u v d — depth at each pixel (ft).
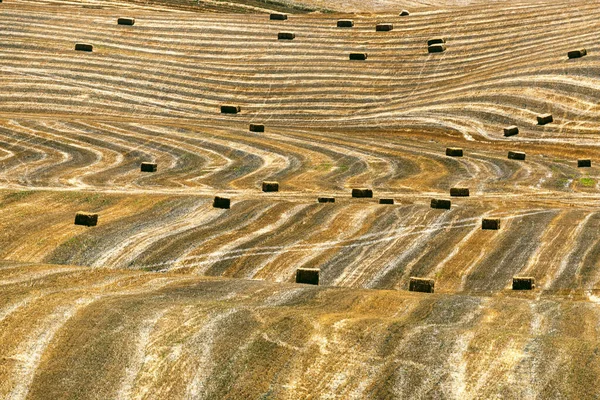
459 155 230.48
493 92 270.26
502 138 249.14
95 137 241.14
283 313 105.91
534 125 250.98
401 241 151.02
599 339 102.32
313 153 232.32
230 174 208.13
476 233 154.30
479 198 186.80
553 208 173.37
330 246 148.77
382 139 253.65
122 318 103.50
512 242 148.77
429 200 184.65
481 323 107.76
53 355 95.30
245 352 95.04
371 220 162.50
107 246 146.00
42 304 107.65
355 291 122.21
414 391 87.76
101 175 203.10
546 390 87.40
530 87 266.77
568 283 131.13
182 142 240.12
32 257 140.87
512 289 130.11
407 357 93.86
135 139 240.94
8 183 192.44
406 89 287.07
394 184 200.64
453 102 272.10
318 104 284.41
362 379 89.97
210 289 120.57
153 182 197.67
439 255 143.95
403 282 133.69
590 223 157.99
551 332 104.68
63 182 194.80
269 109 283.79
